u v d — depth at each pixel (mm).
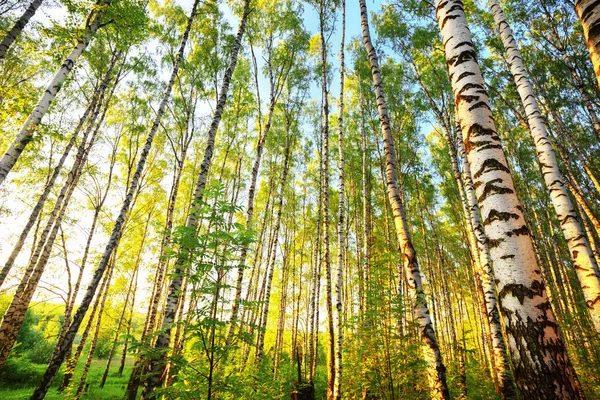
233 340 4191
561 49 10086
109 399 11703
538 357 1629
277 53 13820
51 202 13734
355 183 16906
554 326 1693
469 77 2486
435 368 4383
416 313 4848
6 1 6910
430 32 11633
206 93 14219
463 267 21297
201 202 4277
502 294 1891
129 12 7742
